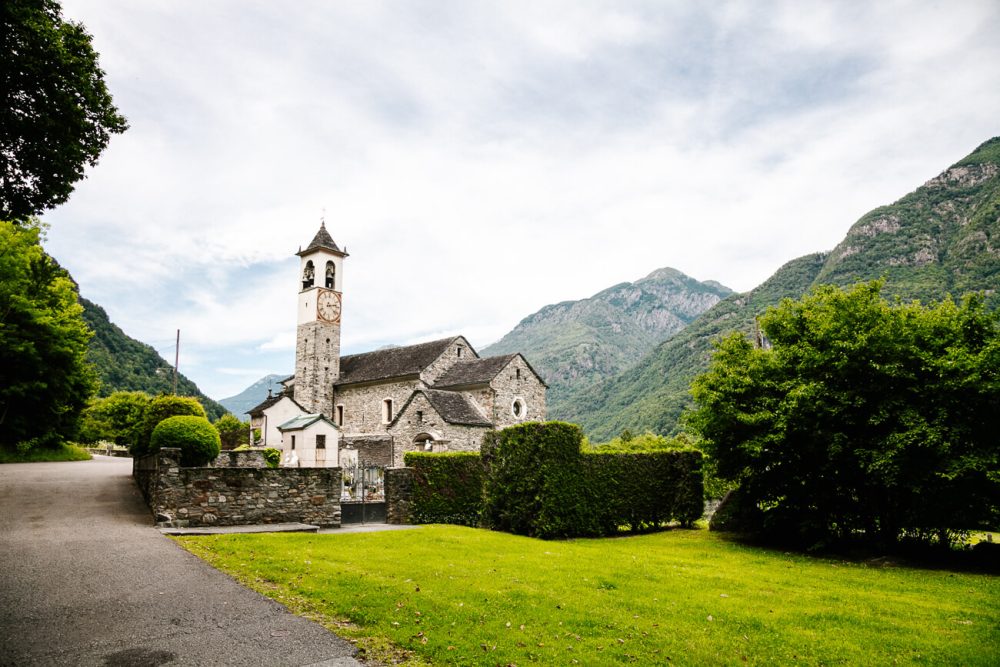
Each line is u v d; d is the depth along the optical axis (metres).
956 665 7.44
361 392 51.62
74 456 43.25
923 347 16.55
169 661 6.83
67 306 43.91
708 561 15.41
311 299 54.59
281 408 49.53
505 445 20.73
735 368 19.59
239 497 17.41
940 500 15.51
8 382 37.56
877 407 16.00
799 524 18.38
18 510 17.22
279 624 8.15
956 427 14.86
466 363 47.53
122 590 9.61
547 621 8.62
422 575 11.23
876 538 17.81
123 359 111.06
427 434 39.00
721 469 19.50
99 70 13.23
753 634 8.53
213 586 9.95
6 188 12.95
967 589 12.34
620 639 8.00
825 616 9.54
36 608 8.63
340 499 19.62
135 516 16.88
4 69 11.27
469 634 7.88
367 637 7.74
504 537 18.06
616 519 20.91
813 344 17.95
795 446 17.50
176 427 21.23
